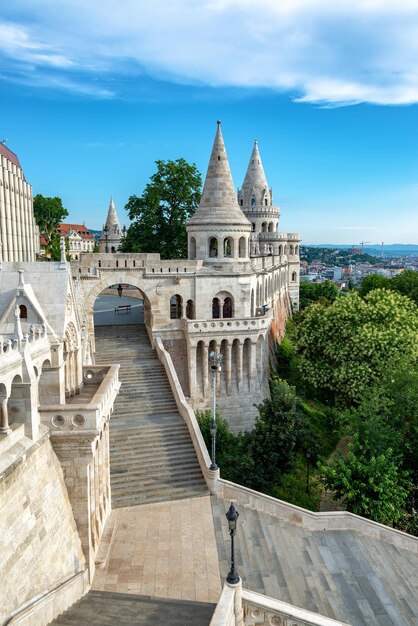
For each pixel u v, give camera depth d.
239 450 37.38
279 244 91.12
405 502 34.00
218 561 23.03
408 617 21.08
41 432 18.75
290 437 36.53
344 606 21.30
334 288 113.31
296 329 62.72
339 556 25.22
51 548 17.88
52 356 21.08
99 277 44.28
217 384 47.12
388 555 26.20
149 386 41.09
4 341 17.66
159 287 46.22
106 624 16.69
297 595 21.50
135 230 60.41
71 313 23.52
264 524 27.02
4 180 60.31
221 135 48.62
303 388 57.59
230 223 48.31
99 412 20.28
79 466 19.95
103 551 22.73
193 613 17.73
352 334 51.41
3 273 22.50
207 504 28.36
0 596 14.60
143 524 26.14
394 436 36.47
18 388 17.67
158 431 35.22
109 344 47.47
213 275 47.72
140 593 20.44
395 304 54.53
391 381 42.09
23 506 16.56
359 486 31.56
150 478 30.62
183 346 47.44
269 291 66.50
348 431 39.38
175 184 58.91
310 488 39.19
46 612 16.47
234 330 46.22
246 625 18.59
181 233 59.53
